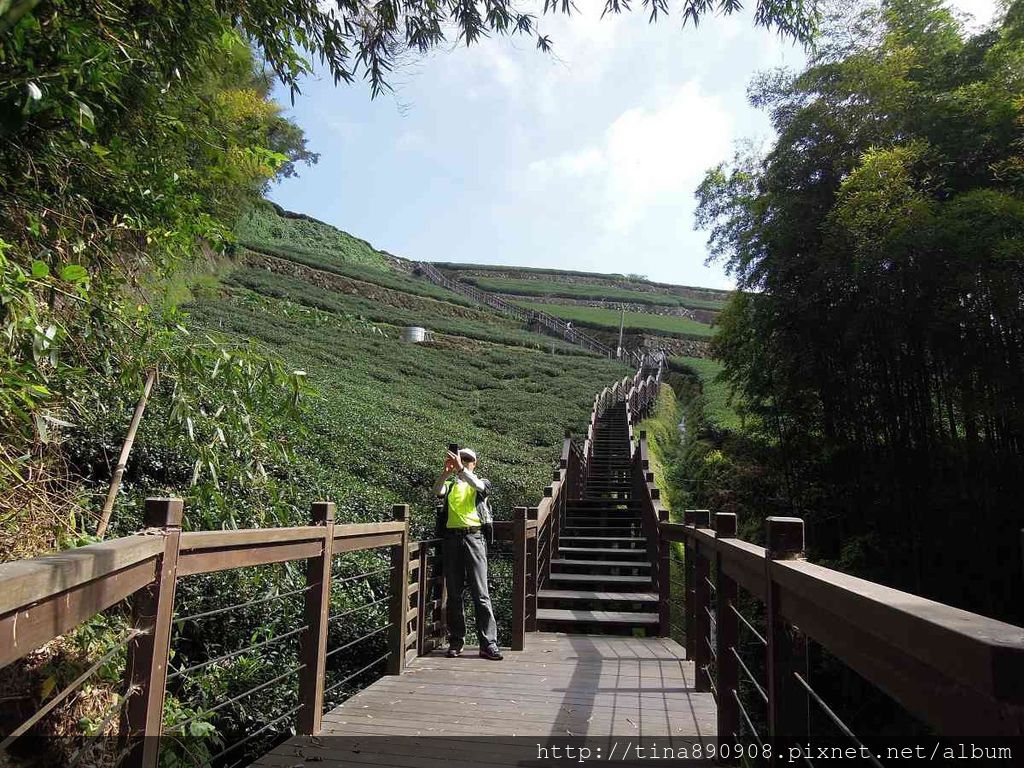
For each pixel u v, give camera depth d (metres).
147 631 1.96
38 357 2.19
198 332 3.51
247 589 4.61
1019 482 8.03
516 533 5.43
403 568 4.55
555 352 33.03
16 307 2.18
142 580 1.91
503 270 61.03
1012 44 7.86
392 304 35.75
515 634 5.27
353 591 5.84
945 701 0.92
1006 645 0.74
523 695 3.98
